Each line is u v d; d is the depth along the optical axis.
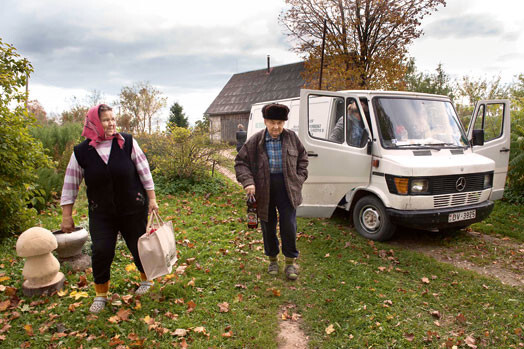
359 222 5.61
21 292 3.52
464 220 5.16
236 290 3.79
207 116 31.52
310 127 6.42
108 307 3.28
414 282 4.09
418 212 4.89
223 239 5.32
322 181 5.68
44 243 3.42
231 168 9.71
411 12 13.02
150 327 3.02
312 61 14.03
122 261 4.34
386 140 5.26
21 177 4.83
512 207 7.32
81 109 18.98
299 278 4.12
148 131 11.11
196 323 3.14
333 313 3.40
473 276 4.21
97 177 2.96
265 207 3.81
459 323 3.29
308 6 13.85
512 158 7.75
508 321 3.29
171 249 3.22
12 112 4.69
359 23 13.13
